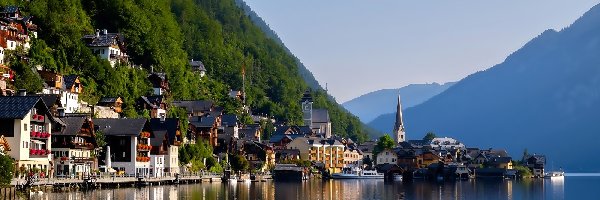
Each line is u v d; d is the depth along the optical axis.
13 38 186.12
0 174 97.44
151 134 178.62
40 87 175.75
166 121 195.88
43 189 122.88
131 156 168.62
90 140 156.62
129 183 151.00
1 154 102.00
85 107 193.88
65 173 148.00
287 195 153.50
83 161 153.38
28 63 185.12
